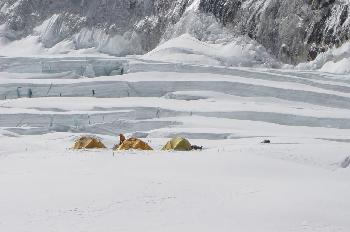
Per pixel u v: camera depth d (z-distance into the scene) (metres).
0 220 13.51
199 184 17.77
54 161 22.12
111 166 20.88
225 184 17.98
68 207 14.75
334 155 24.31
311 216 14.52
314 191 17.14
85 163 21.50
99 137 35.88
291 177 20.17
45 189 16.70
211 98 49.72
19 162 22.14
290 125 43.97
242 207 15.23
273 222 13.92
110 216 14.05
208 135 38.44
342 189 17.45
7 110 45.47
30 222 13.35
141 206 15.03
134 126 42.84
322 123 43.81
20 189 16.77
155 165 21.09
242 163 21.64
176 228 13.11
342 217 14.55
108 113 44.53
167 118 43.78
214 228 13.20
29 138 35.38
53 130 41.88
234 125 42.12
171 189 16.91
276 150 25.00
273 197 16.31
